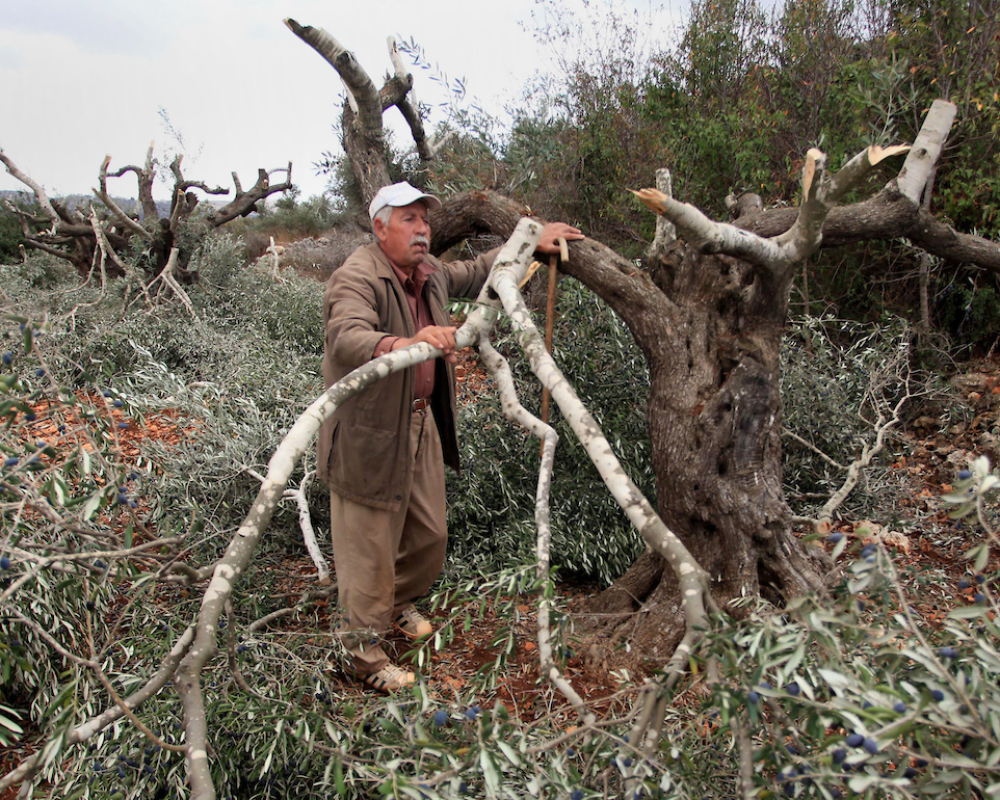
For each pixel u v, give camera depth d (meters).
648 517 1.62
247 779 2.03
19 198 12.27
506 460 3.62
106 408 2.23
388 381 2.46
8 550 1.57
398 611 2.97
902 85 4.84
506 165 3.80
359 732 1.81
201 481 3.39
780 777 1.31
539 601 1.73
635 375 3.58
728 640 1.39
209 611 1.53
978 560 1.39
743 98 6.44
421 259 2.63
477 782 1.60
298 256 14.99
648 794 1.43
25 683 2.54
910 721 1.17
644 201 2.14
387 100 3.89
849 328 5.28
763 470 2.65
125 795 1.95
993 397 4.53
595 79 7.32
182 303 8.19
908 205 2.87
